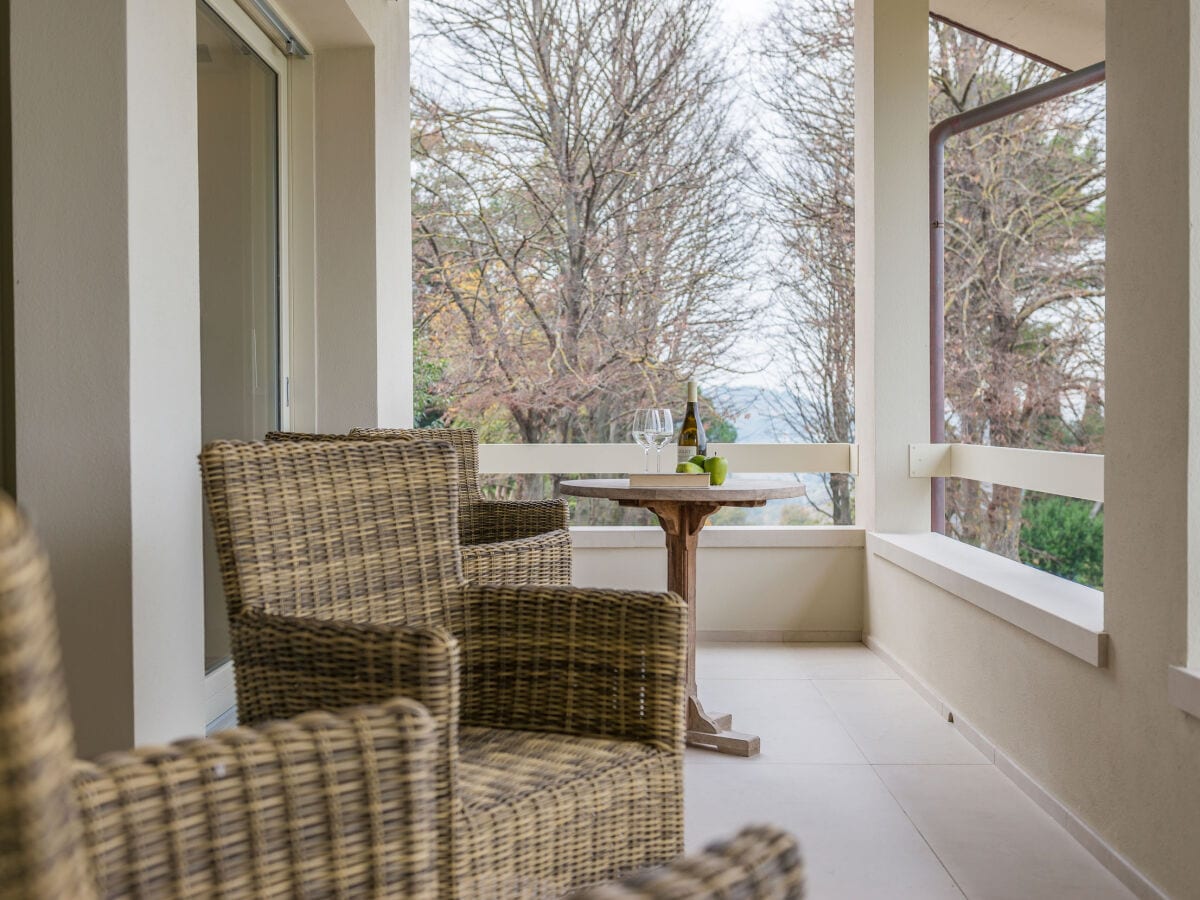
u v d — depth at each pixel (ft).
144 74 7.25
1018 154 27.02
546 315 28.50
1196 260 7.19
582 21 27.81
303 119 14.12
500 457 18.15
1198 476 7.25
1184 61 7.22
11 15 6.95
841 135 27.73
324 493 5.95
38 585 1.64
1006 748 10.87
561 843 5.14
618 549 17.54
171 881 2.85
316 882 3.04
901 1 16.33
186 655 7.93
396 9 15.67
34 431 7.02
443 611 6.37
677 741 5.79
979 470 15.02
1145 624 7.84
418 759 3.20
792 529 17.61
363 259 14.16
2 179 7.00
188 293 8.03
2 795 1.63
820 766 11.03
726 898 1.72
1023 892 7.98
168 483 7.63
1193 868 7.15
